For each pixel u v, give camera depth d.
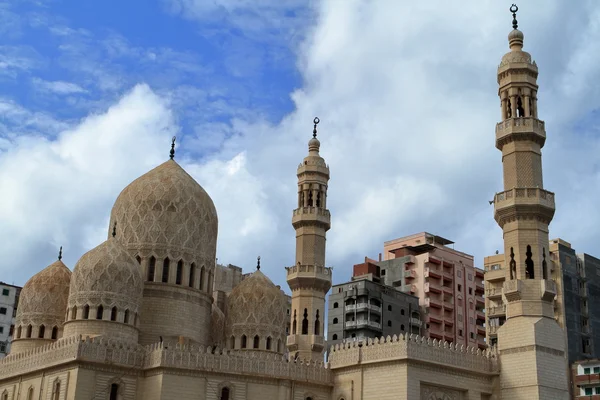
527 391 82.31
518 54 94.38
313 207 113.69
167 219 96.94
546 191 88.25
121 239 97.31
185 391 80.75
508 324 86.44
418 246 192.12
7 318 161.62
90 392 78.94
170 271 95.44
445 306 184.12
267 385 86.19
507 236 88.56
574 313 143.50
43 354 85.75
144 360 83.19
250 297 103.88
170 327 93.06
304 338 107.75
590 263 151.12
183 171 102.69
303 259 111.62
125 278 88.94
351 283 175.12
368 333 168.75
